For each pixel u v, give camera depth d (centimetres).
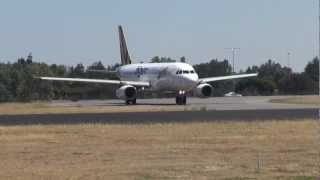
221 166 4109
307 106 13538
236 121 7875
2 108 13288
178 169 3988
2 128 7119
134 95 15662
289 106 13625
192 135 6209
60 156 4728
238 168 4009
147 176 3731
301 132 6400
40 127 7200
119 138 5988
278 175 3709
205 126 7169
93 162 4381
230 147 5206
